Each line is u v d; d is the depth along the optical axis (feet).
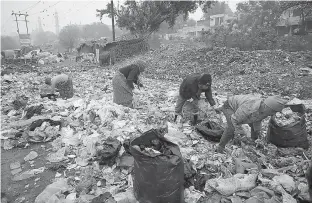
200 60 56.95
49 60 95.30
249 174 11.07
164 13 99.40
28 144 16.58
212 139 15.47
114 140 14.08
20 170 13.57
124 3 97.66
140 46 86.02
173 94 28.35
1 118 21.94
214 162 12.98
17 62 80.59
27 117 21.03
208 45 76.43
